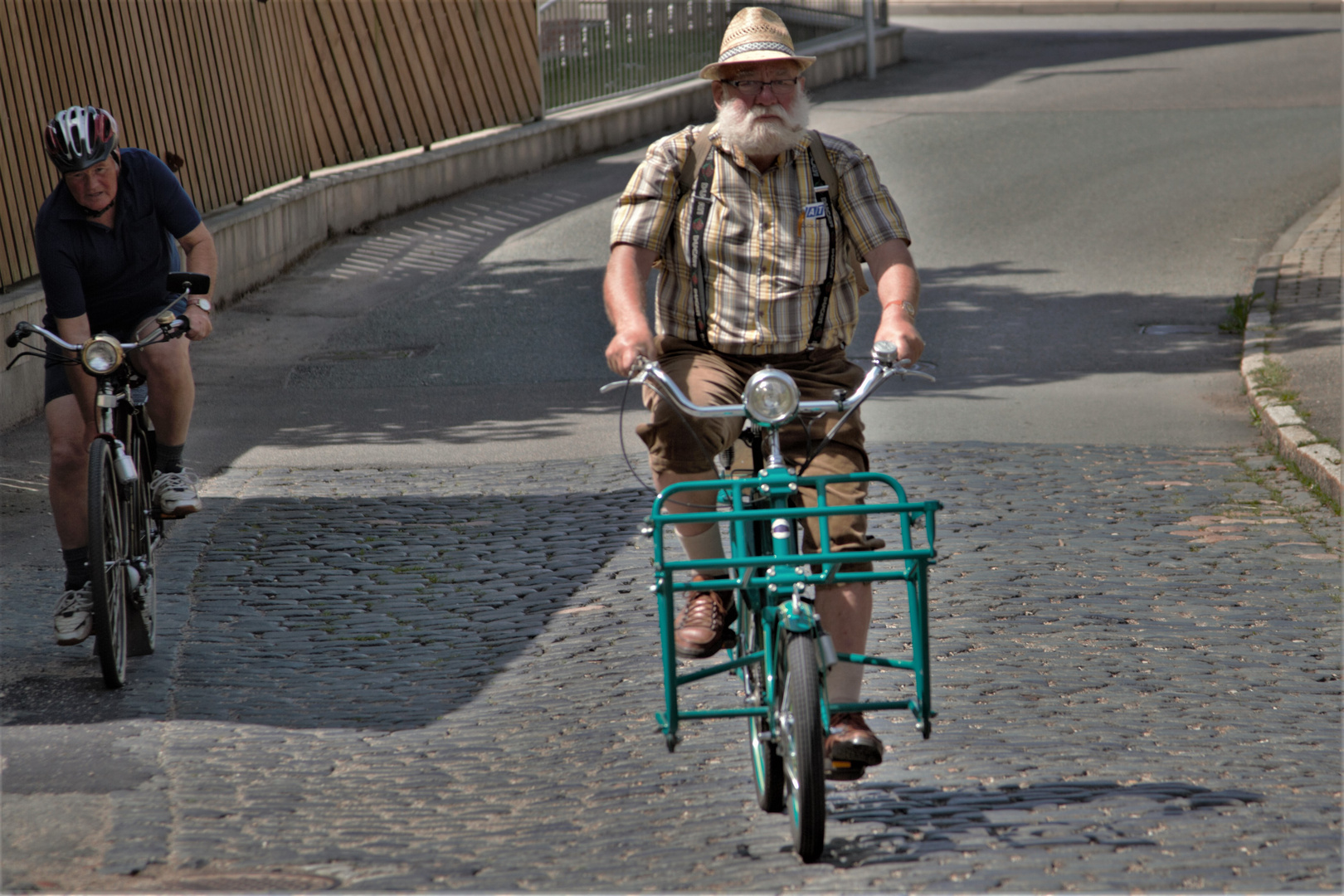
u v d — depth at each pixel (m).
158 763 11.63
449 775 11.48
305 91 40.09
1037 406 25.06
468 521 19.09
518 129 48.38
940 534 17.94
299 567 17.23
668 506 10.56
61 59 28.09
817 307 10.39
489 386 27.58
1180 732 11.88
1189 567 16.66
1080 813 10.11
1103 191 42.66
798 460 10.32
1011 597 15.59
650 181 10.36
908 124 53.47
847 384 10.52
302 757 11.89
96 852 9.80
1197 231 37.97
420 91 44.59
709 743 11.89
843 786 10.74
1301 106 54.22
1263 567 16.67
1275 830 9.76
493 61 47.81
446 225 42.09
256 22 37.19
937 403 25.44
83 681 13.69
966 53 71.25
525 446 23.17
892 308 9.97
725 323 10.37
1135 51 70.12
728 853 9.66
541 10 49.91
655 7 56.12
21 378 24.70
